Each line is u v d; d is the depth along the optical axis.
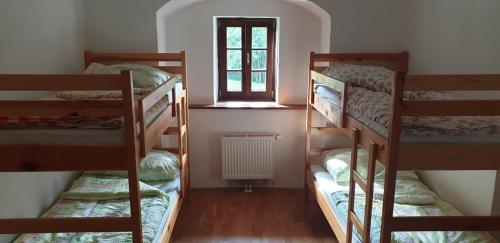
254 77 3.94
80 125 1.72
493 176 2.27
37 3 2.55
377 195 2.60
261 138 3.70
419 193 2.69
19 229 1.80
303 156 3.87
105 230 1.82
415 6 3.35
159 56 3.34
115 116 1.71
